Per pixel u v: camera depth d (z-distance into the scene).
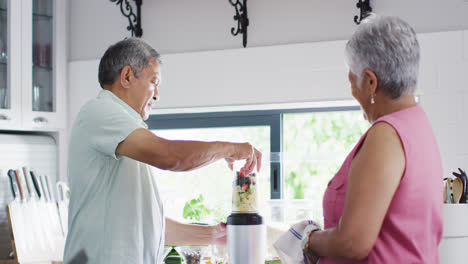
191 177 2.73
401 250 1.06
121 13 2.67
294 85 2.37
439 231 1.14
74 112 2.71
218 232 1.84
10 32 2.47
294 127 2.61
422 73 2.21
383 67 1.08
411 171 1.05
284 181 2.57
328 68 2.33
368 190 1.01
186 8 2.56
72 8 2.76
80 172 1.51
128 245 1.51
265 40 2.43
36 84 2.58
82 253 1.53
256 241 1.49
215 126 2.69
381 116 1.13
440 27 2.22
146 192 1.59
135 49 1.57
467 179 1.49
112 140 1.42
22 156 2.49
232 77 2.46
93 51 2.71
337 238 1.05
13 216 2.26
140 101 1.59
